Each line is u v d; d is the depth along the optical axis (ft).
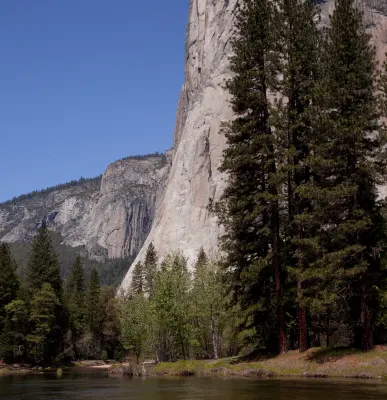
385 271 99.25
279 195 101.96
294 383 71.92
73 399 62.90
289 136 104.01
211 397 58.13
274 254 101.60
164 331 140.77
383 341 104.12
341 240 93.66
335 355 90.38
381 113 97.55
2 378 130.52
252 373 90.22
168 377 101.24
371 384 68.44
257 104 107.86
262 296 106.52
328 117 94.17
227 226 108.78
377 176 92.94
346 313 102.53
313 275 88.99
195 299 140.05
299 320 99.45
